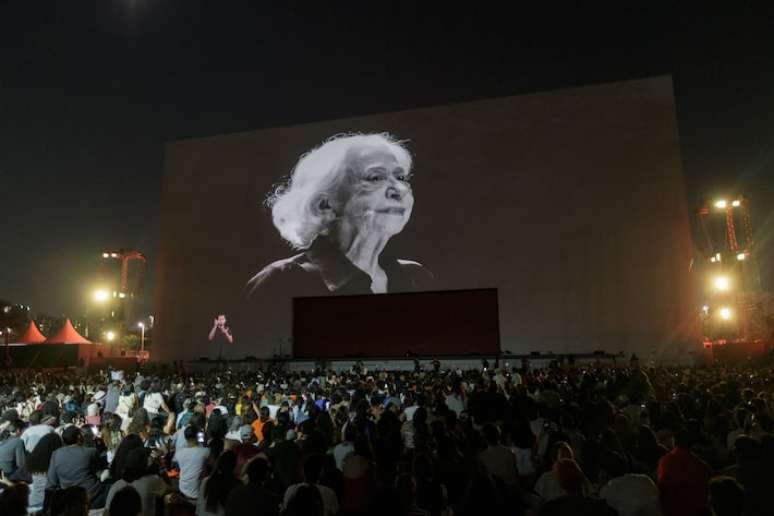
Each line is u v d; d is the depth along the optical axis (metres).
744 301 38.66
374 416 10.67
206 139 42.38
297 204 39.25
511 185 35.47
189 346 39.50
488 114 36.69
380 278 36.41
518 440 7.77
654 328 31.98
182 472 7.62
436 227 36.09
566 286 33.59
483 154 36.28
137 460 6.07
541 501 5.91
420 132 37.66
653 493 5.14
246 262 39.62
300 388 16.02
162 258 41.34
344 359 35.22
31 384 21.08
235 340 38.66
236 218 40.47
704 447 7.17
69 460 7.53
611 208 33.81
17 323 58.53
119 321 55.00
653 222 33.09
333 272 37.44
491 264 34.84
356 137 38.91
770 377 15.23
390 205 37.19
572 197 34.47
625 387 14.38
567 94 35.66
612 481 5.27
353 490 5.35
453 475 6.16
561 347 33.03
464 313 35.00
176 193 42.19
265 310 38.47
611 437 6.70
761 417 7.32
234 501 4.80
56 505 4.56
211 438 8.16
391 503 4.46
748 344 28.67
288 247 38.88
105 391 17.33
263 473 5.04
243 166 41.12
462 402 13.02
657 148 33.81
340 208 38.19
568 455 5.92
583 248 33.75
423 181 36.91
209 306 39.72
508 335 33.88
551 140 35.38
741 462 5.34
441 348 34.88
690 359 31.11
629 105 34.66
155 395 13.91
